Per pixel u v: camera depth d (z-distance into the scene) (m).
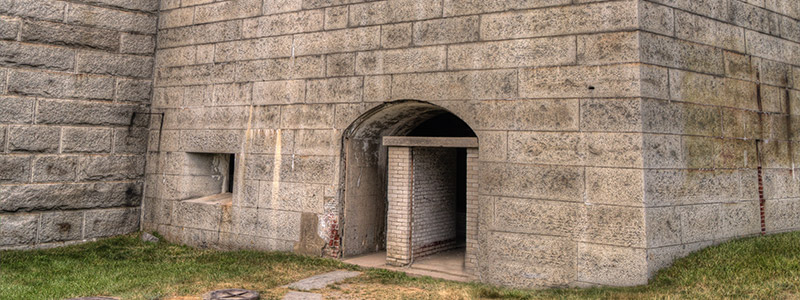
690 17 7.64
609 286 6.89
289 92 9.57
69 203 10.23
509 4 7.73
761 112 8.74
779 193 8.96
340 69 9.06
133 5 11.02
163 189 10.98
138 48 11.10
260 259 8.93
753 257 7.11
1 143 9.48
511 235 7.59
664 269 6.93
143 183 11.31
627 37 6.96
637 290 6.50
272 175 9.68
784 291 5.93
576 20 7.29
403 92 8.44
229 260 8.96
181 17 11.00
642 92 6.88
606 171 7.01
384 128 9.61
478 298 6.73
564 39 7.35
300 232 9.34
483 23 7.89
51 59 10.02
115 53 10.79
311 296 6.85
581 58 7.22
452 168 10.08
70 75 10.25
